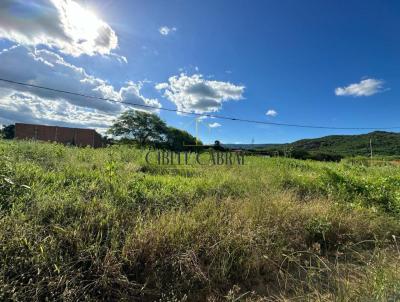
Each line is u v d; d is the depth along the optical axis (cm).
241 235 374
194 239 357
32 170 479
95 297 270
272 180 700
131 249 317
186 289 304
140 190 480
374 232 488
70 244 307
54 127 2739
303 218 470
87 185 464
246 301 301
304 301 293
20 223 310
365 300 267
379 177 841
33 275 265
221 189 581
